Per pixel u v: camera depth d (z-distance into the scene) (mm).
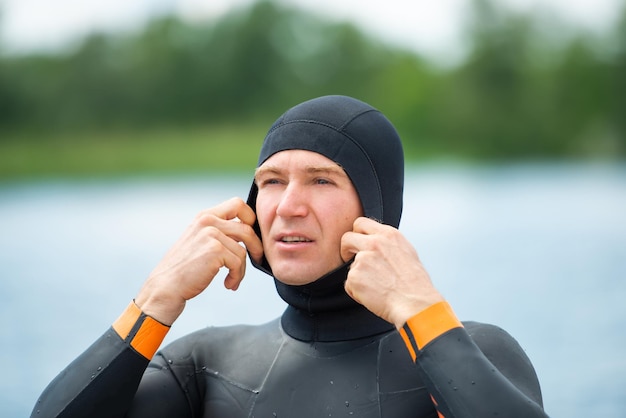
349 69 65438
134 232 21719
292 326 3652
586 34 58625
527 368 3404
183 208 26984
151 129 63156
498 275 14633
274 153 3512
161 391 3564
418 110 60562
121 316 3480
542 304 12328
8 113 60375
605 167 47188
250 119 64875
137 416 3457
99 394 3314
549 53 59594
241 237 3557
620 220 21609
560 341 10359
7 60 61438
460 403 3029
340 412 3359
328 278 3455
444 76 61406
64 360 10094
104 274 15859
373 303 3260
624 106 57188
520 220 22109
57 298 13828
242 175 43594
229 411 3529
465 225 21312
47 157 53344
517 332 10773
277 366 3561
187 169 49688
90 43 62562
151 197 31656
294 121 3512
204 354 3730
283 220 3428
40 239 21094
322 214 3408
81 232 22109
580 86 57844
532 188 32375
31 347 10734
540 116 58406
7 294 14297
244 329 3842
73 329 11664
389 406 3346
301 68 65812
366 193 3471
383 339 3535
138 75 63562
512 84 59188
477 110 59250
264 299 12406
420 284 3240
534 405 3055
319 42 65812
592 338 10414
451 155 59125
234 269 3521
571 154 57719
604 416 7754
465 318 11461
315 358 3529
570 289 13430
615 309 11867
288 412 3426
